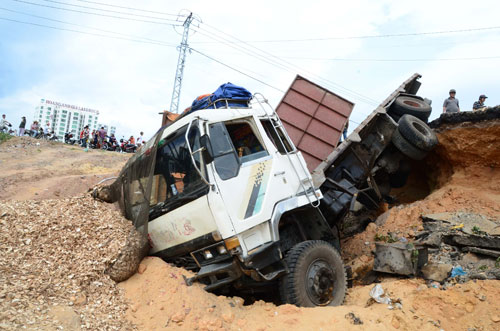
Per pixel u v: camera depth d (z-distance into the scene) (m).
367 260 7.27
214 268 5.18
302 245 5.62
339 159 8.55
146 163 6.05
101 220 5.82
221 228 4.99
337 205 7.42
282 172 5.76
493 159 8.50
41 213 5.69
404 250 6.12
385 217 8.54
